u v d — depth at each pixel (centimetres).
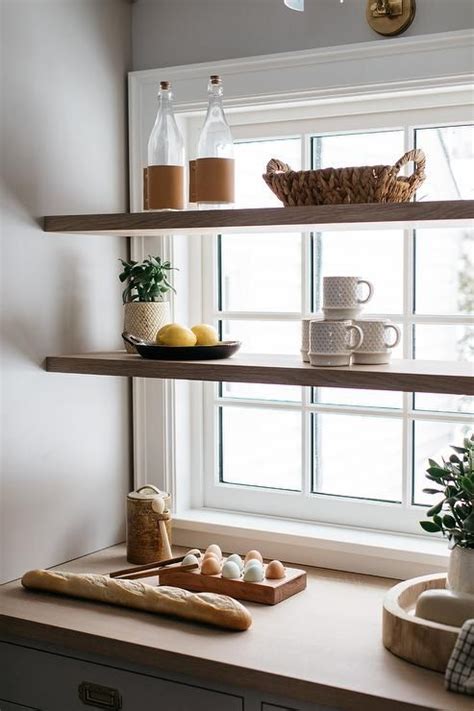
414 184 211
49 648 214
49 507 246
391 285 249
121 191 266
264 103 247
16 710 220
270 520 266
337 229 234
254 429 272
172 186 228
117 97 263
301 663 188
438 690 177
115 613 216
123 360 233
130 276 255
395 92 231
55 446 247
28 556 241
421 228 233
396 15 227
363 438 257
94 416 260
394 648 192
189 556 235
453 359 243
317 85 238
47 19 239
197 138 267
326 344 213
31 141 235
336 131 251
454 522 198
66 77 245
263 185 265
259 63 245
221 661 188
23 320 235
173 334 234
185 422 276
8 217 230
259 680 184
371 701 174
